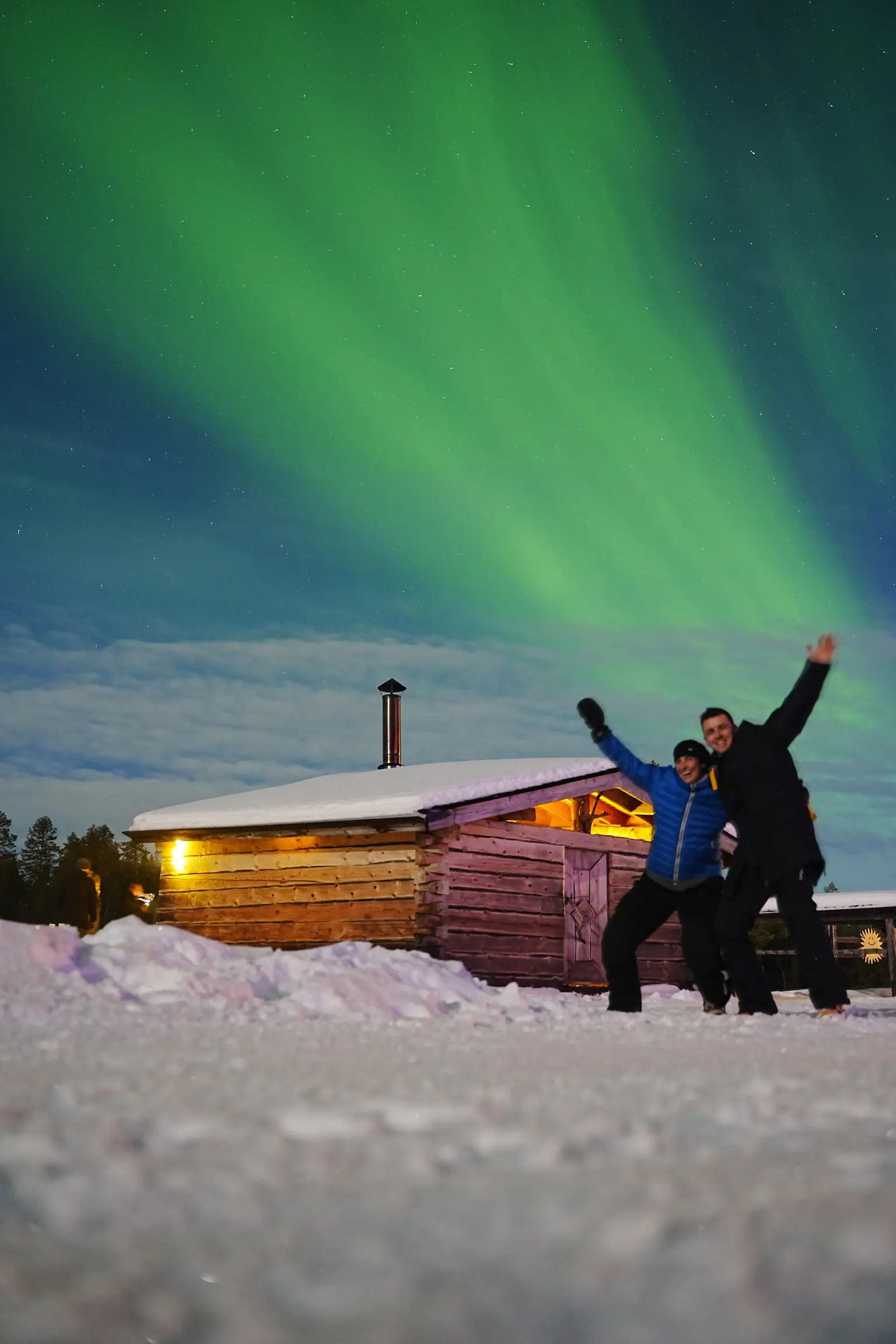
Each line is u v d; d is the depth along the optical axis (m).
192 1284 1.01
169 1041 3.99
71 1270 1.03
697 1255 1.09
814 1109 2.21
